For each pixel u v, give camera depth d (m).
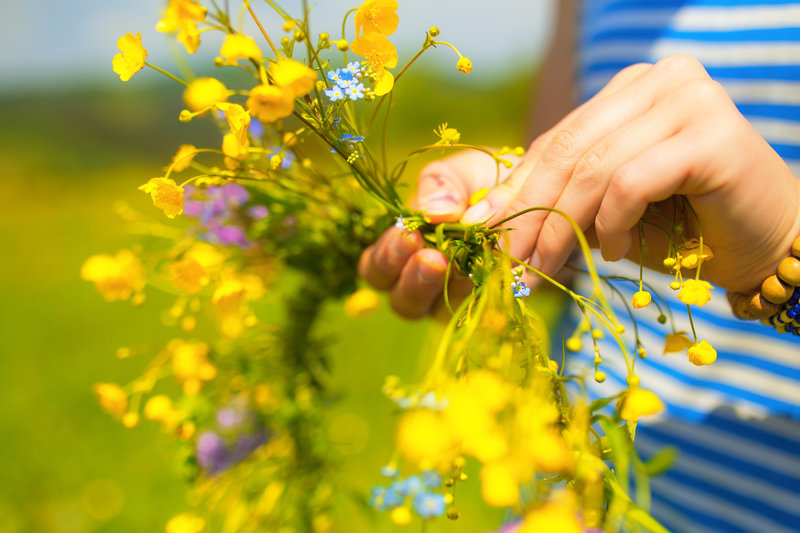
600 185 0.53
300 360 0.70
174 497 1.55
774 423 0.66
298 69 0.50
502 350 0.48
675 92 0.53
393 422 1.65
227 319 0.63
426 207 0.59
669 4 0.68
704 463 0.69
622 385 0.72
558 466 0.46
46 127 7.99
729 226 0.52
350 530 0.98
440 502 0.52
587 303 0.52
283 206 0.65
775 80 0.65
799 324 0.54
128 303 2.93
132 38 0.54
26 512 1.49
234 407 0.69
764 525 0.67
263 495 0.68
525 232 0.56
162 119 7.43
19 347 2.46
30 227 4.86
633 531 0.48
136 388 0.65
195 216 0.66
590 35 0.76
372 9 0.53
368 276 0.64
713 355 0.52
